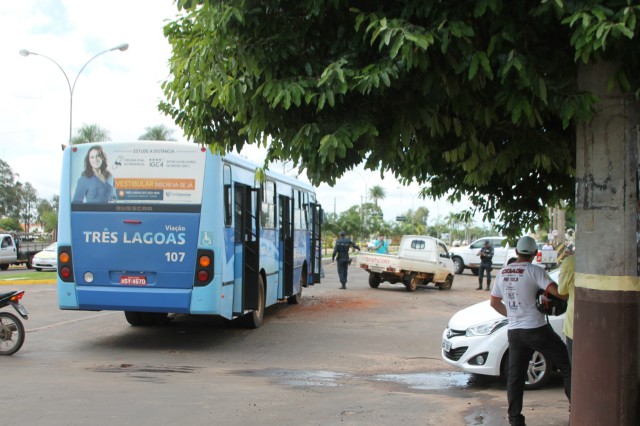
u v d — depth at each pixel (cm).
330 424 616
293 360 987
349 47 412
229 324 1289
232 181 1098
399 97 418
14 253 3353
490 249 2356
